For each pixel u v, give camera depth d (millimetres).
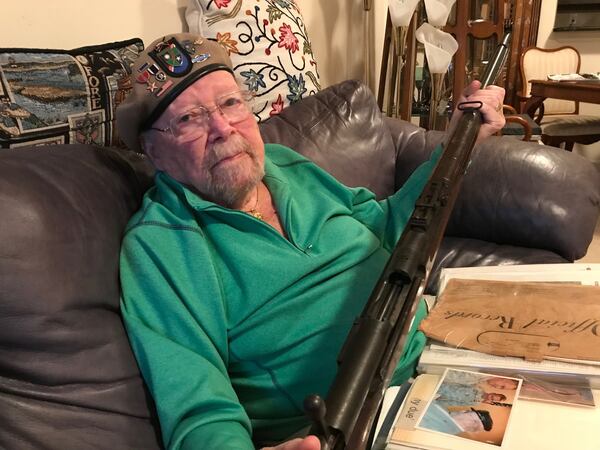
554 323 763
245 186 980
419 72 2480
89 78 1050
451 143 900
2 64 931
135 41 1239
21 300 662
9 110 918
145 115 947
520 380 696
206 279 873
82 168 896
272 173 1098
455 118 1042
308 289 929
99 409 707
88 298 752
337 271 967
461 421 633
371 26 2580
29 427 642
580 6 3576
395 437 620
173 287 855
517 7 3352
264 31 1480
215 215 960
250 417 905
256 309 898
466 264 1321
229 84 967
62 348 699
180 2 1512
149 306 831
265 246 945
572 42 3730
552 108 3723
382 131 1563
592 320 756
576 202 1312
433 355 760
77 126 1021
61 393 683
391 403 706
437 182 782
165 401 737
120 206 925
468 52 2523
